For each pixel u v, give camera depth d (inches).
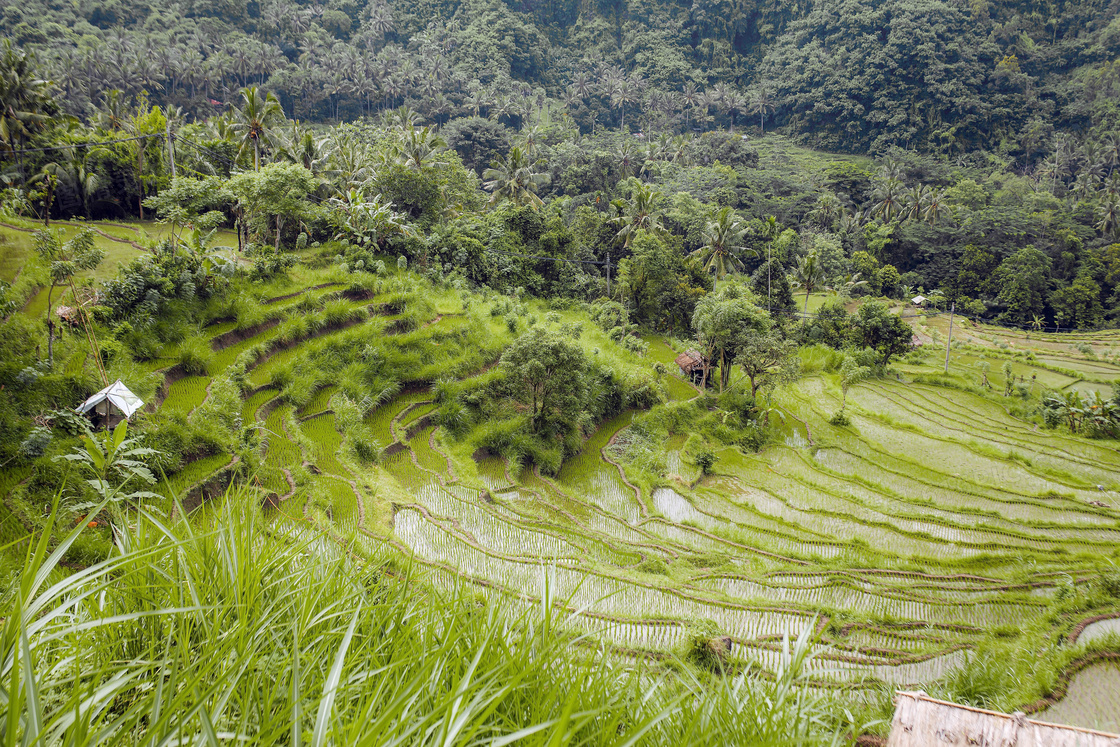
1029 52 5472.4
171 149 1366.9
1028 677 478.9
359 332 1212.5
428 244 1772.9
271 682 114.6
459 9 5920.3
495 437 1130.7
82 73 3368.6
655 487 1108.5
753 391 1555.1
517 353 1201.4
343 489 772.0
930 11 5388.8
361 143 2365.9
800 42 6067.9
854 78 5305.1
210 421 775.7
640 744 127.2
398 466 949.2
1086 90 5078.7
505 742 81.7
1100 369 2299.5
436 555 673.6
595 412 1407.5
